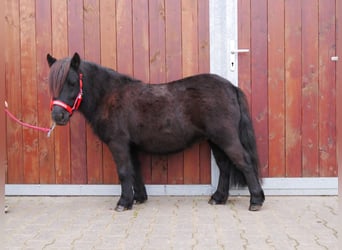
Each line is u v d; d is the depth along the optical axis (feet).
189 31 13.35
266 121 13.46
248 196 13.65
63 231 10.66
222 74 13.32
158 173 13.74
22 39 13.66
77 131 13.80
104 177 13.85
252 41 13.26
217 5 13.16
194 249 9.34
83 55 13.60
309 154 13.50
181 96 12.28
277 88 13.38
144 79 13.55
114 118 12.15
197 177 13.69
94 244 9.75
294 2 13.17
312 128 13.43
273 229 10.56
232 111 12.13
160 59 13.48
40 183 13.96
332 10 13.15
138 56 13.52
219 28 13.23
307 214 11.74
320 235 10.11
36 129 13.85
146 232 10.48
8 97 13.83
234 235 10.18
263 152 13.55
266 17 13.21
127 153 12.32
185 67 13.44
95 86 12.19
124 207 12.28
